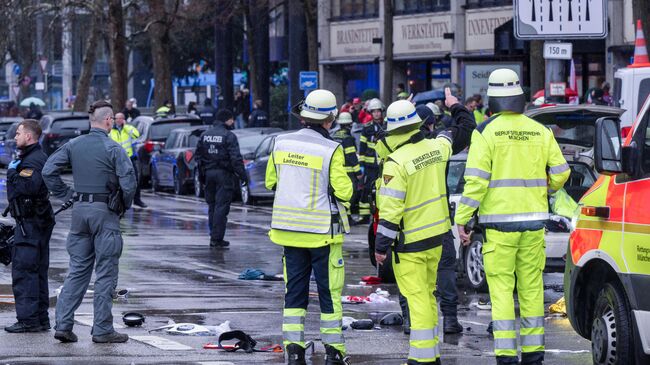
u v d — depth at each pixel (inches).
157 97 3041.3
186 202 1862.7
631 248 549.0
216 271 1029.8
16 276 712.4
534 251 582.6
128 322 738.8
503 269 580.7
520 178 579.5
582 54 2162.9
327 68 3029.0
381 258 589.0
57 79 5807.1
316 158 597.3
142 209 1716.3
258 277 978.7
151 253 1161.4
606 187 581.0
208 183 1217.4
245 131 2011.6
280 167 603.5
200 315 785.6
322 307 603.5
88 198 671.1
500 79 583.2
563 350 663.1
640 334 545.0
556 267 890.1
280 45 3408.0
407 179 585.9
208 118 2273.6
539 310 584.7
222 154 1206.3
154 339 687.1
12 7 3678.6
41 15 3823.8
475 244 919.0
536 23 1209.4
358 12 2888.8
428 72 2701.8
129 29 4138.8
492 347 676.1
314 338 703.1
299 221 596.7
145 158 2209.6
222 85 2933.1
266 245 1242.6
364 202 1455.5
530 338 583.8
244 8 2947.8
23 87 4778.5
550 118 1081.4
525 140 581.0
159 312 799.1
